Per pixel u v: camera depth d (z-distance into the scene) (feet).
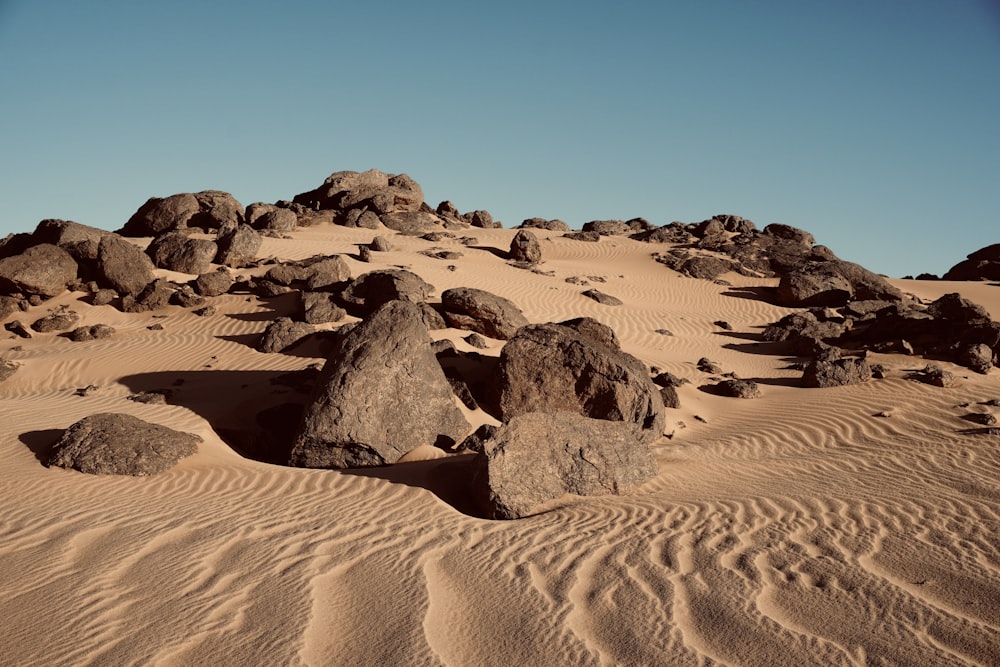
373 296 64.54
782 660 15.60
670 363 65.36
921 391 51.62
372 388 37.29
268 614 18.19
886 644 16.28
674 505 28.25
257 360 56.44
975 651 15.94
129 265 72.23
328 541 24.03
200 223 112.57
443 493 30.30
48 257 70.64
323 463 36.94
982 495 29.84
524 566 21.58
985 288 114.11
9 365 54.70
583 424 31.81
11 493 28.68
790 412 50.39
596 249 129.39
